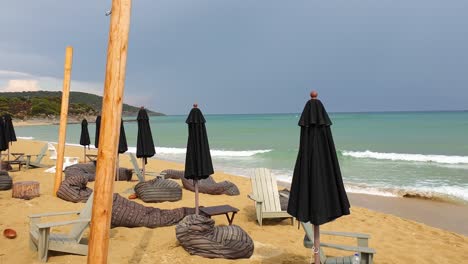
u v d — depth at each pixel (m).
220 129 54.31
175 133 48.44
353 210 8.62
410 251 5.66
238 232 4.98
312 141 3.49
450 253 5.63
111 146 3.11
